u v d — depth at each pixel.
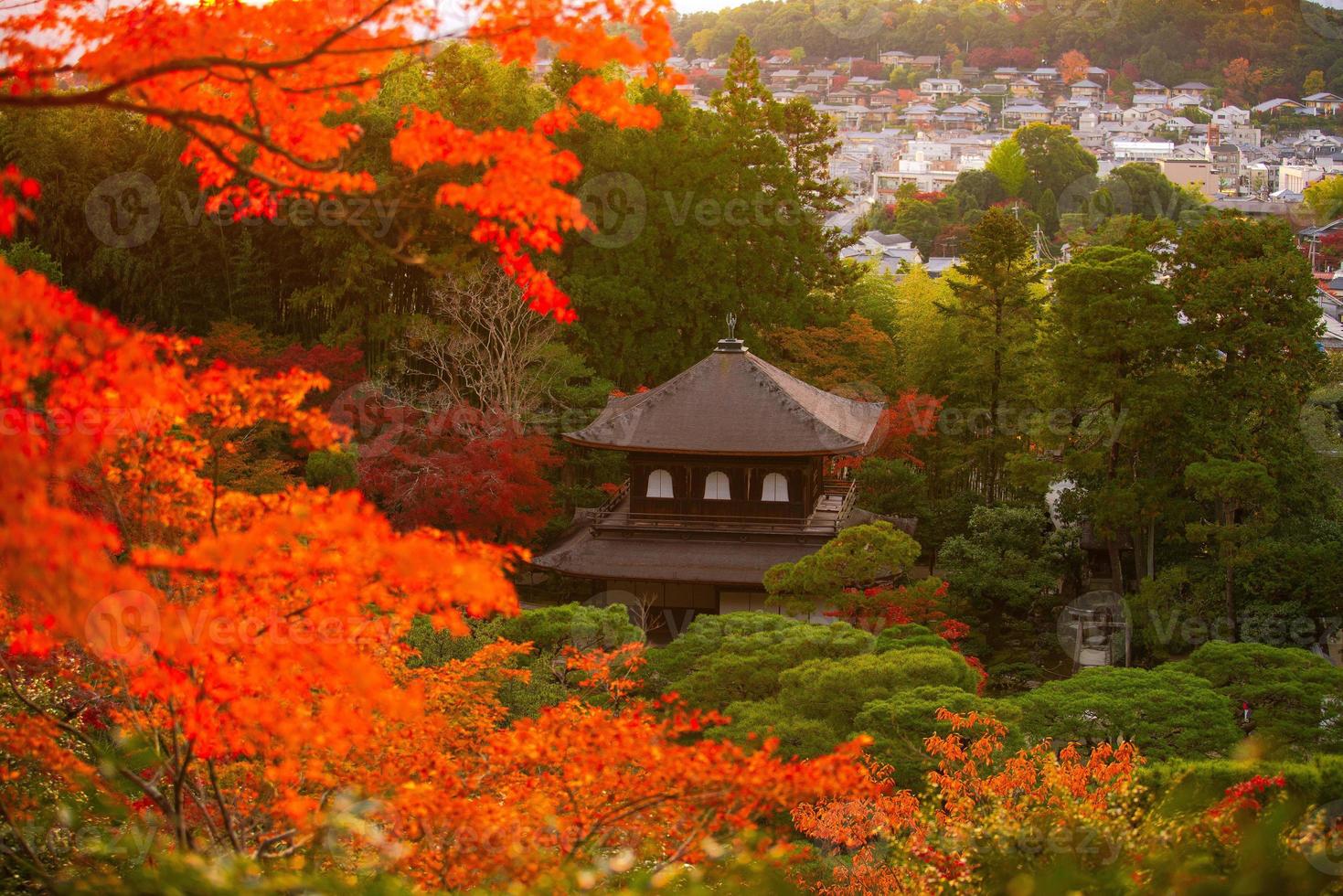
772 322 53.50
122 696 11.56
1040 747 19.62
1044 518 42.78
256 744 9.71
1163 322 39.09
